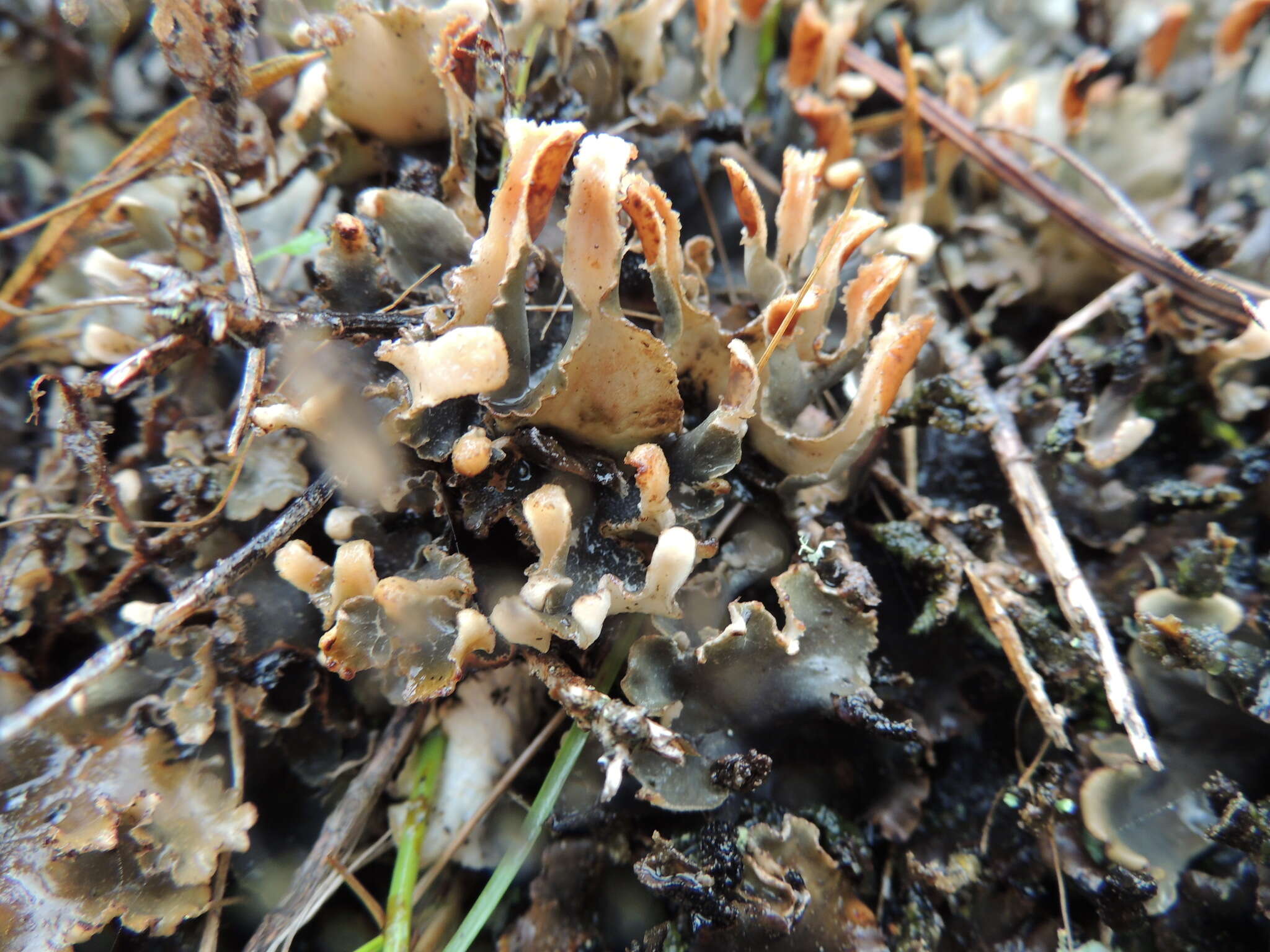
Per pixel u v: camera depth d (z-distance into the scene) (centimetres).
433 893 6
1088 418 6
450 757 6
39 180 8
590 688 5
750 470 6
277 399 5
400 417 5
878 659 6
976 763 6
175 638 5
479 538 5
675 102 7
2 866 5
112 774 5
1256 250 7
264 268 7
